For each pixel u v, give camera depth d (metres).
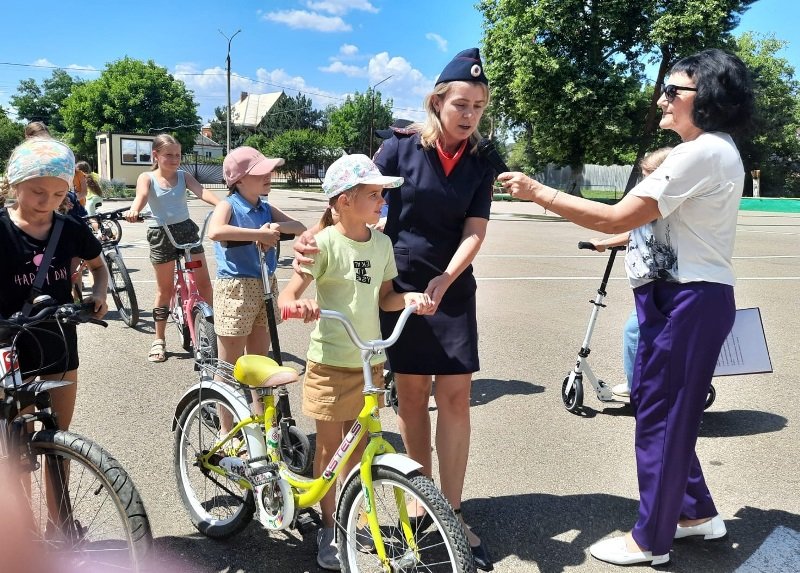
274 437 2.68
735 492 3.53
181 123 58.97
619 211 2.57
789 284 10.05
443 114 2.80
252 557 2.88
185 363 5.67
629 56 26.83
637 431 2.81
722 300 2.62
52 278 2.61
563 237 17.23
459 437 3.00
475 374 5.56
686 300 2.61
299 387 5.16
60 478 2.43
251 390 2.77
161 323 5.76
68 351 2.64
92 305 2.54
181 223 5.65
